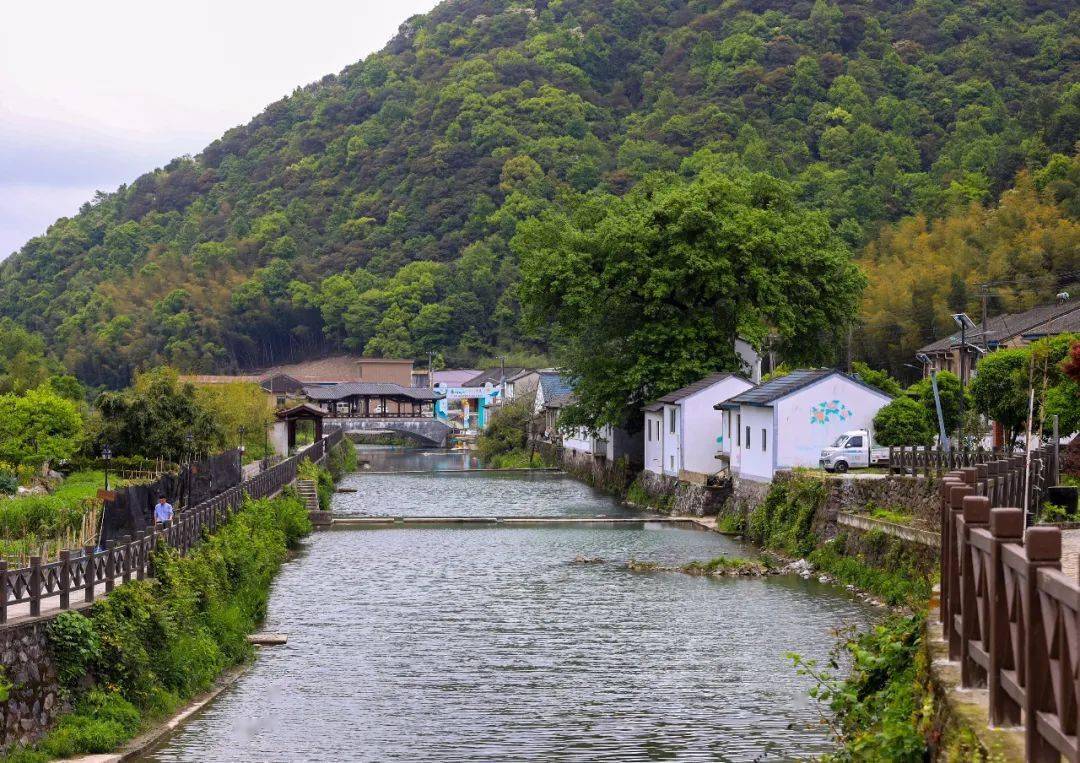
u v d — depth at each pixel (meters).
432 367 167.25
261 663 29.91
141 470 51.78
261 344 196.00
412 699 26.47
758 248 68.19
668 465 68.00
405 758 22.33
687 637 32.31
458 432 150.38
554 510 66.62
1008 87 179.62
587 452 89.25
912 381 89.75
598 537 53.62
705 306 71.50
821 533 44.62
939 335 87.06
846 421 54.47
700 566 43.59
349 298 188.12
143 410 52.34
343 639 32.62
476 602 37.84
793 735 23.41
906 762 12.99
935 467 42.19
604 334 73.56
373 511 65.56
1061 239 88.19
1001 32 196.38
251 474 58.84
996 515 10.72
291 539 50.88
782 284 67.81
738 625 33.72
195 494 43.91
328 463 90.81
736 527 54.78
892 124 171.25
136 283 199.38
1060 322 69.06
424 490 80.00
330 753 22.62
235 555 35.28
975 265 91.62
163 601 26.95
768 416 54.97
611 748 22.78
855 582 39.41
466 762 22.03
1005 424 48.81
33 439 51.38
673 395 67.06
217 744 23.12
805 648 30.80
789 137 173.50
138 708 24.20
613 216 72.00
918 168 157.75
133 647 24.55
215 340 188.12
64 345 183.50
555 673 28.66
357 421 133.25
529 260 73.00
